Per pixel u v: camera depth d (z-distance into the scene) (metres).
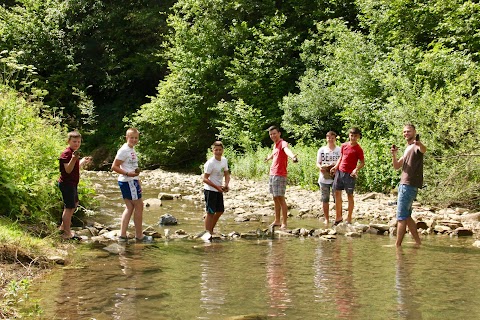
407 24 18.53
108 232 8.73
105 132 31.89
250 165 20.72
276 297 5.06
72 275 5.85
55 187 9.07
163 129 26.69
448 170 11.74
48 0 33.34
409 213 7.95
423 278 5.84
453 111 12.77
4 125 9.10
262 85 24.33
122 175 8.29
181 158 27.67
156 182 20.16
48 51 32.12
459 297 5.07
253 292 5.23
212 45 26.19
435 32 17.95
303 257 7.04
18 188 8.05
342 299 5.00
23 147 9.24
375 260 6.83
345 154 10.08
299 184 17.58
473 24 16.33
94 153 29.78
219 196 8.99
